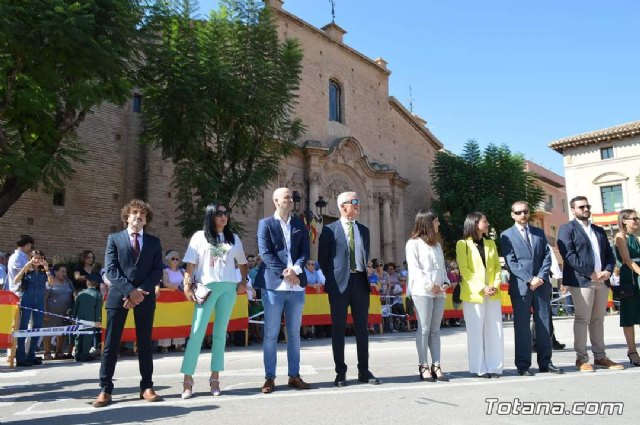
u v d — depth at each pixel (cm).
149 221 593
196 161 1730
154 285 563
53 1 1155
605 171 3672
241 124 1784
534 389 549
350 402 498
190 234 1667
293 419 436
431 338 646
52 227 1880
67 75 1252
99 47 1188
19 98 1266
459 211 3162
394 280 1745
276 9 2762
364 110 3266
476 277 672
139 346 557
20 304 931
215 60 1653
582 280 705
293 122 1980
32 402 553
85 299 987
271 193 2569
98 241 1997
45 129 1366
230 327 1151
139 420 451
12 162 1243
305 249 629
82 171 1984
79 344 960
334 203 2870
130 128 2166
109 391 530
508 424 409
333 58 3106
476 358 657
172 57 1625
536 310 686
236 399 530
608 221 3566
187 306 1108
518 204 705
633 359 735
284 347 1107
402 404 486
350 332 1447
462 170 3234
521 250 684
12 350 880
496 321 670
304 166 2773
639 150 3544
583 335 702
